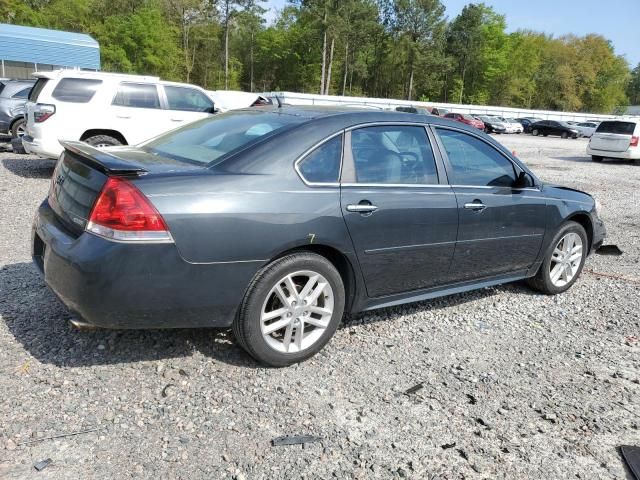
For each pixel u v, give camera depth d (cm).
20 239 573
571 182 1371
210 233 296
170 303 294
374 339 395
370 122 375
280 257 325
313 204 329
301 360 348
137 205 282
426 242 388
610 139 1922
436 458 267
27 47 2636
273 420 287
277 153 330
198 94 1064
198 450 259
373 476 251
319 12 7056
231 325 323
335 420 291
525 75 9150
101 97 945
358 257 355
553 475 261
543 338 420
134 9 6391
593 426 303
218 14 7225
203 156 340
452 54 9006
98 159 297
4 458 244
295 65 8406
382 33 8544
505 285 544
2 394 289
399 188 374
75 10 6131
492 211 429
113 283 280
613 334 436
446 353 381
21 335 353
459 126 430
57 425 269
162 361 335
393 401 314
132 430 270
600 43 9938
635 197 1183
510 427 297
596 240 552
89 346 345
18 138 1220
